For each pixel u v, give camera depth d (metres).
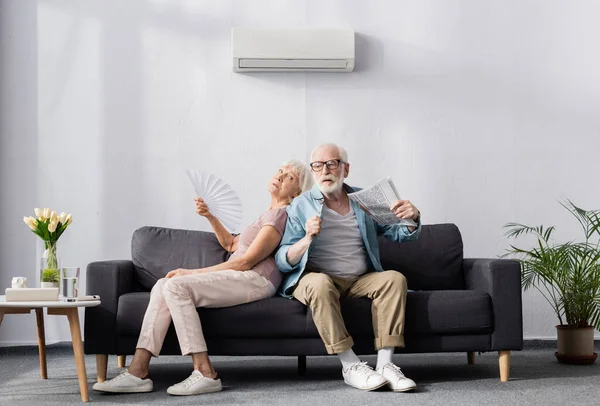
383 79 5.05
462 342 3.56
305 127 5.02
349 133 5.03
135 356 3.41
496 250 5.02
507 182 5.05
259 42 4.86
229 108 5.01
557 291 4.98
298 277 3.56
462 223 5.03
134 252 4.08
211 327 3.48
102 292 3.59
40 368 4.10
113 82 4.98
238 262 3.59
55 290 3.24
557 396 3.21
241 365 4.36
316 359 4.66
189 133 4.99
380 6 5.06
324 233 3.71
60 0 4.98
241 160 5.00
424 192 5.03
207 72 5.01
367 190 3.44
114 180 4.96
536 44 5.09
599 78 5.10
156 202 4.96
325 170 3.68
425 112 5.05
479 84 5.07
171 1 5.02
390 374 3.36
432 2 5.08
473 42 5.08
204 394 3.30
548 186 5.06
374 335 3.50
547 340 4.96
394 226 3.81
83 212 4.95
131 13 5.01
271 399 3.16
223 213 3.93
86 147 4.96
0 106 4.93
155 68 5.00
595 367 4.14
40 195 4.93
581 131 5.09
